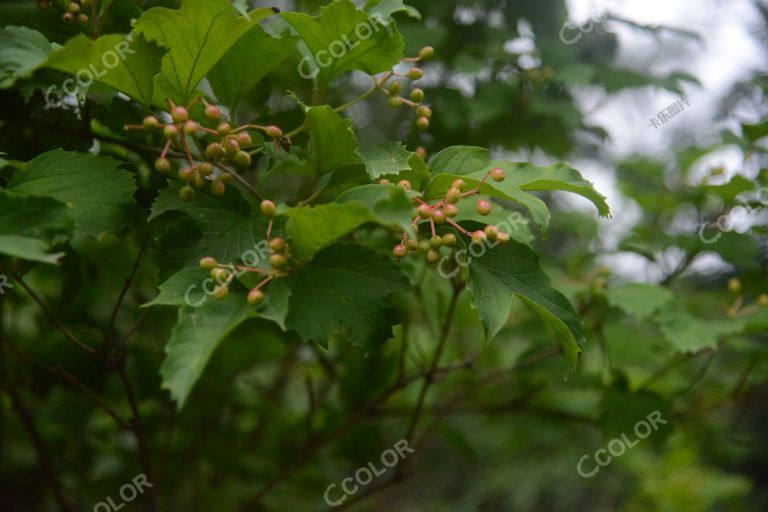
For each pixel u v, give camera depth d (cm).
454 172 87
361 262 83
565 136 129
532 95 120
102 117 95
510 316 131
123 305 118
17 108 92
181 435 124
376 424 124
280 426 133
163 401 115
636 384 131
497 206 97
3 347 106
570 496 222
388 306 83
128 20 93
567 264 120
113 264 117
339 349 120
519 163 86
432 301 114
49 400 120
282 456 130
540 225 82
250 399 134
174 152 91
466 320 120
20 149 94
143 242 89
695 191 116
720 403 120
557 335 83
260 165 109
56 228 76
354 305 83
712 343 101
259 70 89
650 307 104
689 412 120
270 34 88
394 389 108
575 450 171
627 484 203
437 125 123
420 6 123
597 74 123
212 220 84
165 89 84
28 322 134
